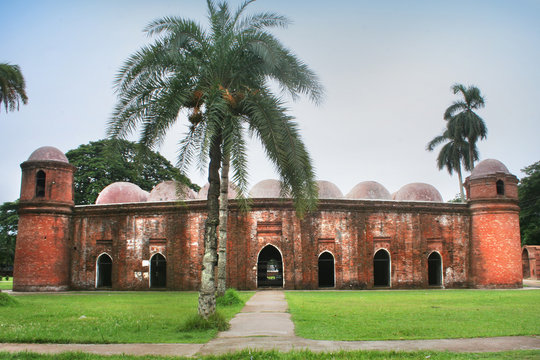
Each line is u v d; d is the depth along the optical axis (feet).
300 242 60.64
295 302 42.16
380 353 19.26
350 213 63.05
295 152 29.04
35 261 63.82
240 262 59.98
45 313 34.17
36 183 66.08
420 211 65.31
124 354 19.40
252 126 30.27
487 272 64.23
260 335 24.47
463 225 66.95
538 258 97.96
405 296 49.19
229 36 30.66
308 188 30.19
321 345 21.57
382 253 69.00
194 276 62.13
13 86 48.88
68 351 20.36
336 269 61.46
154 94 29.37
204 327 26.32
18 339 23.09
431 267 70.03
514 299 44.29
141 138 29.09
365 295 51.01
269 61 29.19
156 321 29.66
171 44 29.17
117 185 75.97
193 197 74.33
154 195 72.64
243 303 41.16
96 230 67.26
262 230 61.11
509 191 66.13
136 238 65.10
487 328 26.16
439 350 20.25
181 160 29.86
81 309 37.29
